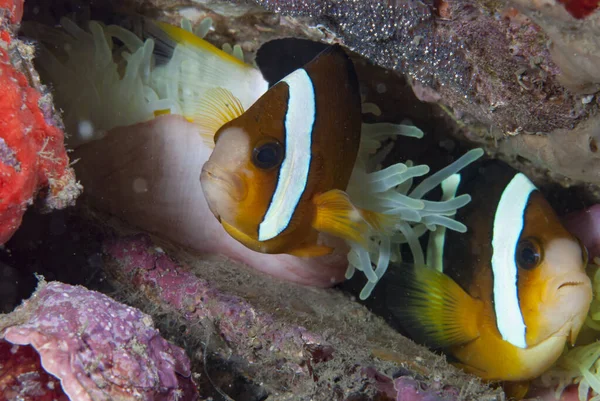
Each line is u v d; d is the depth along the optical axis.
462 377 0.26
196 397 0.24
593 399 0.28
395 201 0.30
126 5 0.31
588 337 0.29
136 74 0.30
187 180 0.29
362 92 0.31
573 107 0.25
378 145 0.30
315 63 0.26
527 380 0.29
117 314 0.23
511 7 0.23
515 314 0.28
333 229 0.26
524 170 0.31
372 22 0.25
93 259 0.28
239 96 0.29
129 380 0.22
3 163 0.22
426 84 0.27
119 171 0.29
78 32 0.30
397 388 0.25
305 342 0.26
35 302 0.23
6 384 0.23
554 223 0.28
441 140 0.32
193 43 0.29
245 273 0.29
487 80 0.25
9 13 0.23
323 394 0.25
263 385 0.27
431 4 0.24
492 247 0.29
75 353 0.22
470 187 0.29
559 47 0.23
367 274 0.29
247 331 0.26
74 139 0.29
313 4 0.25
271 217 0.26
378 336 0.28
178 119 0.29
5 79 0.23
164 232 0.30
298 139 0.25
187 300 0.27
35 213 0.27
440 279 0.29
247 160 0.25
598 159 0.26
